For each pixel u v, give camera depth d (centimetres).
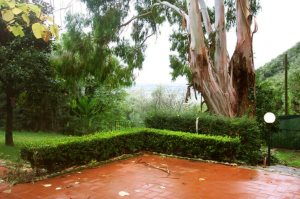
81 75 1247
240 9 1028
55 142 614
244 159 734
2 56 910
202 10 1133
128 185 534
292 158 1079
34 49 970
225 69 1006
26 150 578
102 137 705
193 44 979
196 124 839
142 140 836
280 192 512
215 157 741
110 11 1238
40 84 964
